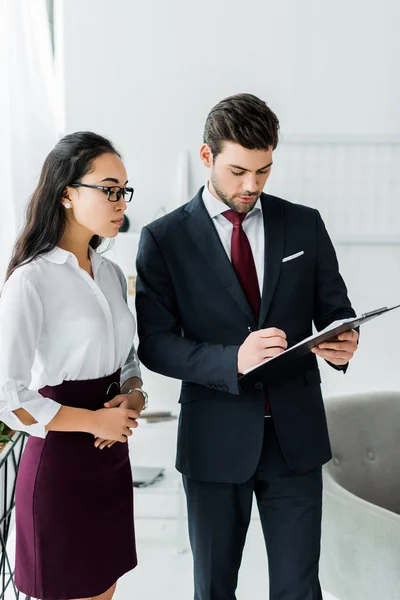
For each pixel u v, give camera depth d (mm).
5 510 2250
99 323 1888
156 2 3447
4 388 1729
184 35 3473
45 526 1865
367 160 3545
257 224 2141
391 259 3623
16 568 1941
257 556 3293
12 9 3428
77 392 1898
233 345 2029
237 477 2043
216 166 1981
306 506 2104
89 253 1993
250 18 3467
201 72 3494
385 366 3701
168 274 2088
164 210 3559
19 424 1771
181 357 1993
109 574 1965
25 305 1783
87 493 1894
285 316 2070
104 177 1832
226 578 2150
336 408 3031
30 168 3494
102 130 3527
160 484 3344
